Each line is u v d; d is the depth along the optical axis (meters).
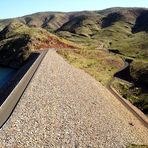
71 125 41.84
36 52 142.38
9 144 32.94
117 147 40.09
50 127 39.47
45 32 195.38
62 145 35.47
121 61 172.12
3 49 180.00
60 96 54.97
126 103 81.25
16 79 83.44
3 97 62.66
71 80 74.69
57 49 158.62
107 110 58.00
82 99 58.22
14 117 40.38
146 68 135.12
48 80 66.94
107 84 106.00
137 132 53.41
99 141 39.62
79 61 134.50
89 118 47.34
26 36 181.62
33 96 51.56
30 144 33.81
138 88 108.69
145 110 81.25
